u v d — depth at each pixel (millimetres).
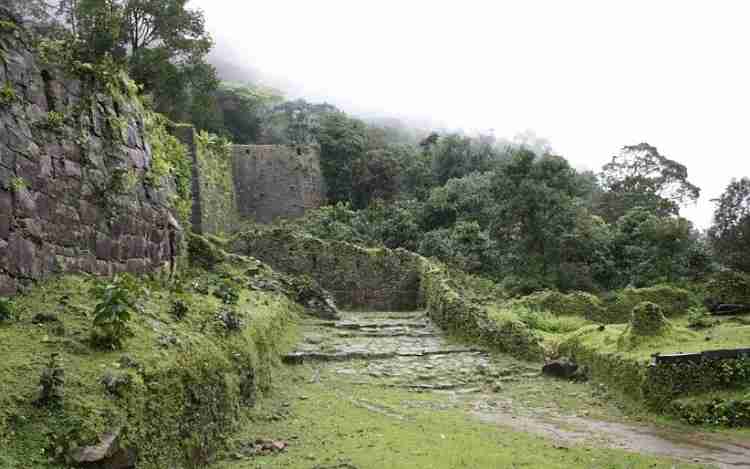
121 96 8047
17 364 4203
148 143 8867
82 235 6730
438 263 19656
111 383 4199
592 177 40406
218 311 7316
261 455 5633
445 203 27219
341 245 18984
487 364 11078
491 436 6750
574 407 8422
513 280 20469
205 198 21031
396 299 18609
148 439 4246
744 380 7324
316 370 10250
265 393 7910
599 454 6078
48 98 6359
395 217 26484
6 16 5902
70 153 6621
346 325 14250
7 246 5418
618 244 22484
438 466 5422
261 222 29719
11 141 5594
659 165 38125
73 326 5125
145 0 19516
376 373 10289
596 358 9656
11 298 5391
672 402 7562
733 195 21312
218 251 14352
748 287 15617
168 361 4988
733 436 6688
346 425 6848
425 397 8945
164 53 19891
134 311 5914
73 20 15844
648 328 9141
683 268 20609
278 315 11492
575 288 20484
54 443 3602
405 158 34594
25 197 5734
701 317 14242
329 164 33406
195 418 5113
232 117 37000
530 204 21578
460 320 13344
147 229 8570
